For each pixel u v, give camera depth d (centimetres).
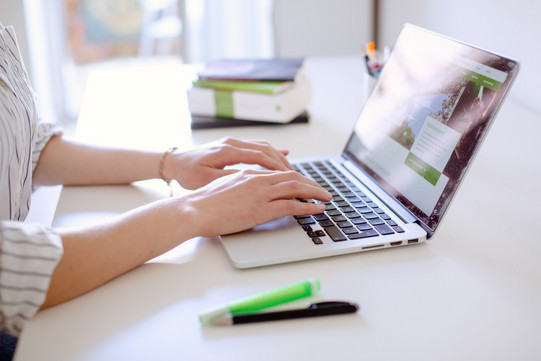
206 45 270
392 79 91
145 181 90
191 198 69
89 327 54
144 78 149
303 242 67
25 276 54
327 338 52
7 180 74
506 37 121
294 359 49
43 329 54
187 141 107
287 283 60
